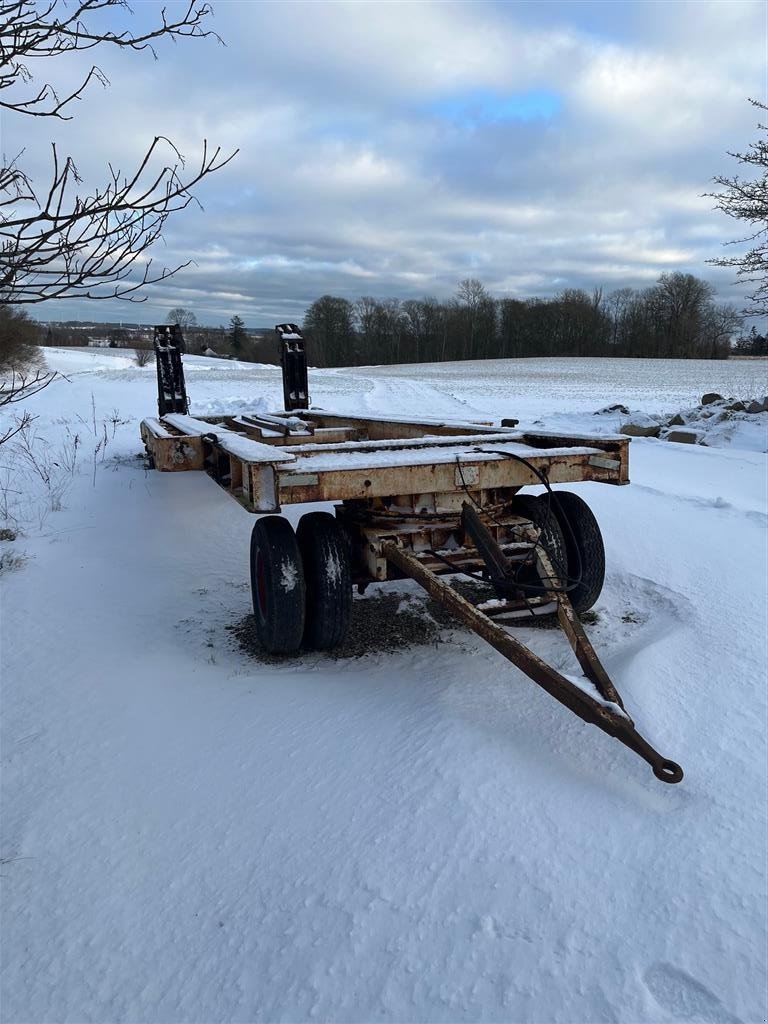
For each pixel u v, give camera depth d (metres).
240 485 4.49
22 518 7.52
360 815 2.89
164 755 3.36
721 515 7.43
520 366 75.69
